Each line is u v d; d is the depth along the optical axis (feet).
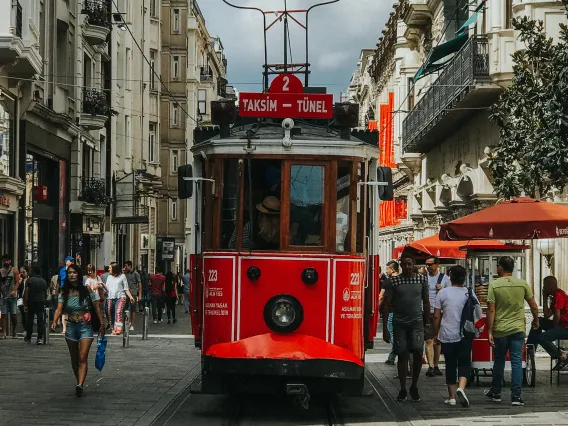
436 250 69.05
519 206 49.85
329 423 37.09
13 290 78.84
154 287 110.01
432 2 134.62
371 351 72.38
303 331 37.27
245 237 37.68
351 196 37.96
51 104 105.60
